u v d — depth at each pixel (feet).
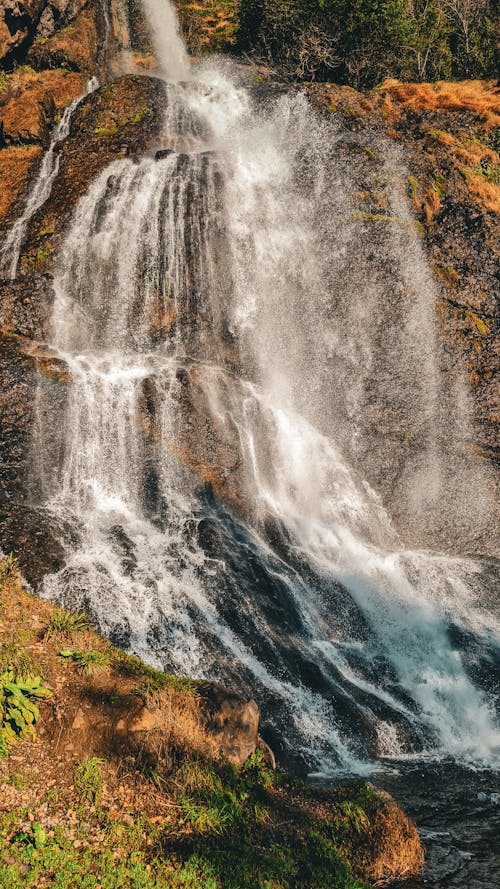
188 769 17.76
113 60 73.61
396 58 69.26
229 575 30.48
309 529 37.58
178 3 83.35
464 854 18.54
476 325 45.88
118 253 46.39
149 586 28.43
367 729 24.90
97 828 15.89
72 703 19.01
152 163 50.62
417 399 43.83
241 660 26.45
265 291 46.52
